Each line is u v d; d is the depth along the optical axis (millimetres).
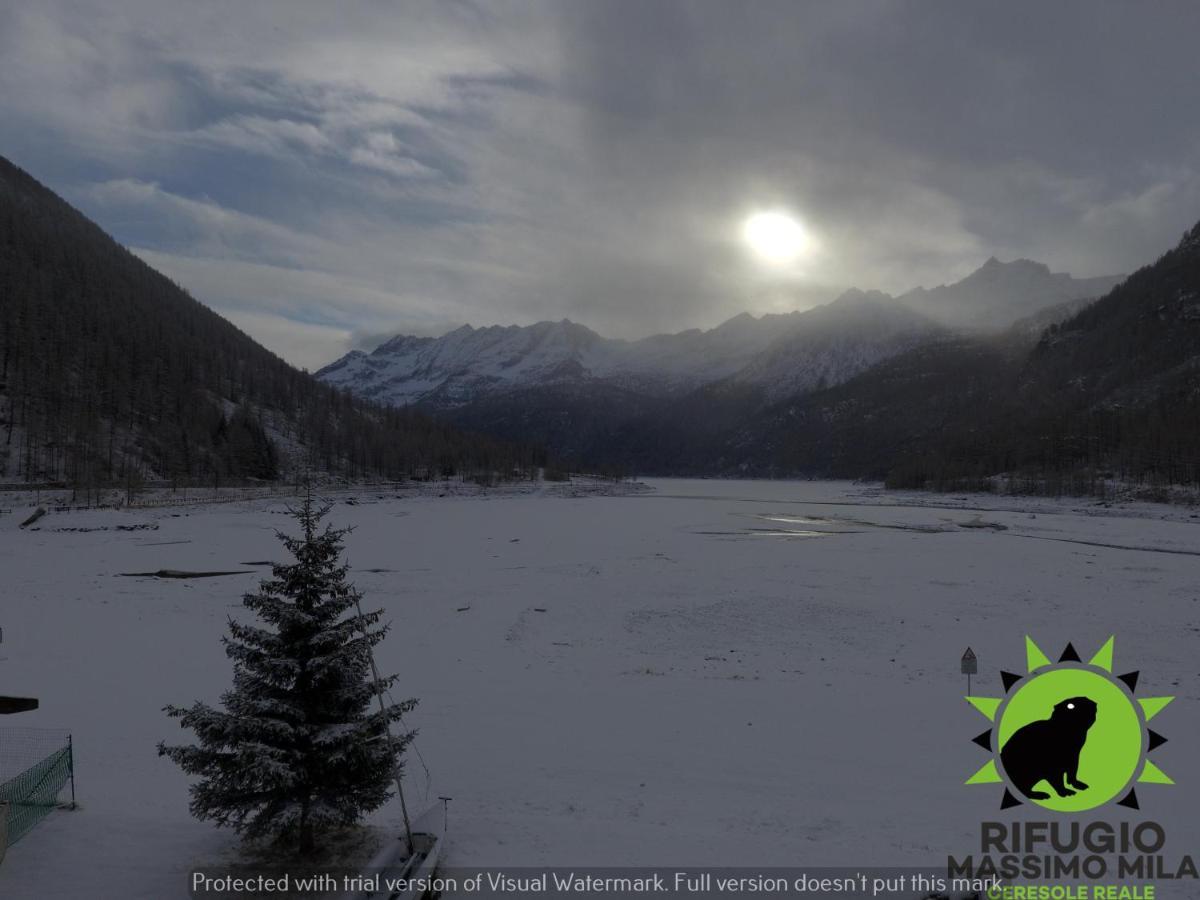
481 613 39156
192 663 28625
